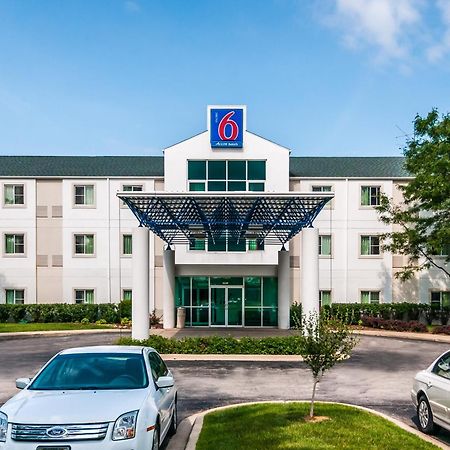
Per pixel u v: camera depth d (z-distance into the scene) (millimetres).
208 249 29734
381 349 21141
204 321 30016
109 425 6297
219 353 18500
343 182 31641
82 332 26422
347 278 31531
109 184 31891
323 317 10297
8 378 14812
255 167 29562
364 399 12188
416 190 27547
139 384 7367
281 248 29188
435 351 20609
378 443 7934
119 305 30500
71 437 6141
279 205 19938
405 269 29844
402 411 11031
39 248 31875
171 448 8047
